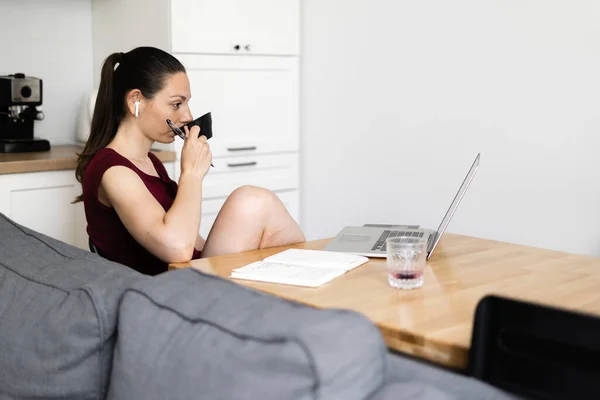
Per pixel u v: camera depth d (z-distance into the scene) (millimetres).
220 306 1157
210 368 1059
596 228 2896
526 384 1080
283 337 1003
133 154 2324
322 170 3900
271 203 2139
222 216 2133
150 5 3422
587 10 2848
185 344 1118
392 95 3539
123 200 2098
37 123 3586
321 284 1671
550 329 1050
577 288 1619
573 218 2969
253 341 1041
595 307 1468
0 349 1493
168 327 1172
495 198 3225
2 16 3438
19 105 3240
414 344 1309
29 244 1718
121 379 1203
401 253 1622
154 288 1269
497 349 1113
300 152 3980
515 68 3096
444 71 3332
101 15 3662
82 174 2316
